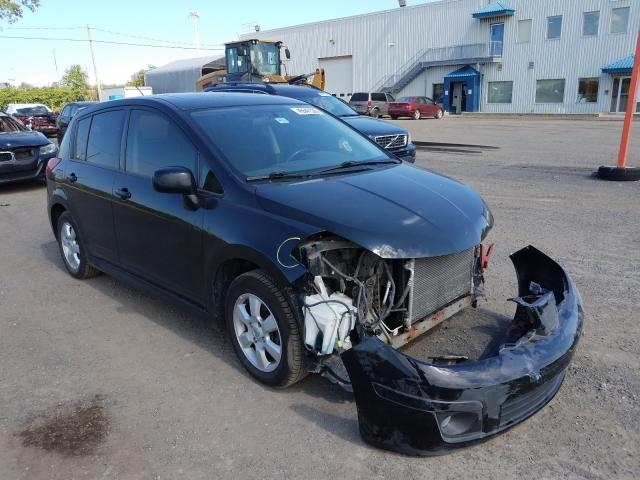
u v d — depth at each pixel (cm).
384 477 277
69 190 532
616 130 2142
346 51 4712
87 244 531
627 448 292
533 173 1100
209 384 365
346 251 324
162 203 405
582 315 330
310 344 310
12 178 1076
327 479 277
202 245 371
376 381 276
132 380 374
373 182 373
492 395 271
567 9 3438
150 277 445
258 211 340
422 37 4181
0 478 285
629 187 924
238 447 303
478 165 1240
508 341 304
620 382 350
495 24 3775
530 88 3706
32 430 323
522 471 278
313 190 350
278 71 1903
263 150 399
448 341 388
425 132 2278
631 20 3219
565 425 312
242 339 364
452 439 271
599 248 610
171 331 447
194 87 2808
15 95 5053
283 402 342
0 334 454
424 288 332
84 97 5322
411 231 314
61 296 534
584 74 3453
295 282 313
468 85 3966
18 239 760
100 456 299
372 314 319
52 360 407
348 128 489
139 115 452
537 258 378
